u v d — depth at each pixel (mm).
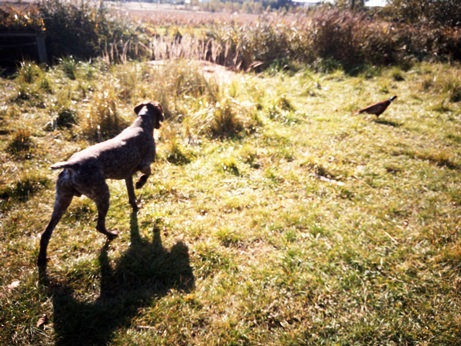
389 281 3199
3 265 3293
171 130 6062
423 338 2674
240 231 3891
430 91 9078
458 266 3322
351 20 12711
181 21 24203
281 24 12992
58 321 2781
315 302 3004
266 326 2803
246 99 7883
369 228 3953
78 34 11648
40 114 6703
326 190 4711
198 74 8438
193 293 3092
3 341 2609
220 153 5695
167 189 4621
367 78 10695
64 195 3236
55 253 3477
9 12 10922
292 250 3568
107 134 6098
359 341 2664
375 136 6363
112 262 3387
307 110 7734
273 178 5008
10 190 4340
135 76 8453
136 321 2820
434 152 5715
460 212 4195
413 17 16891
